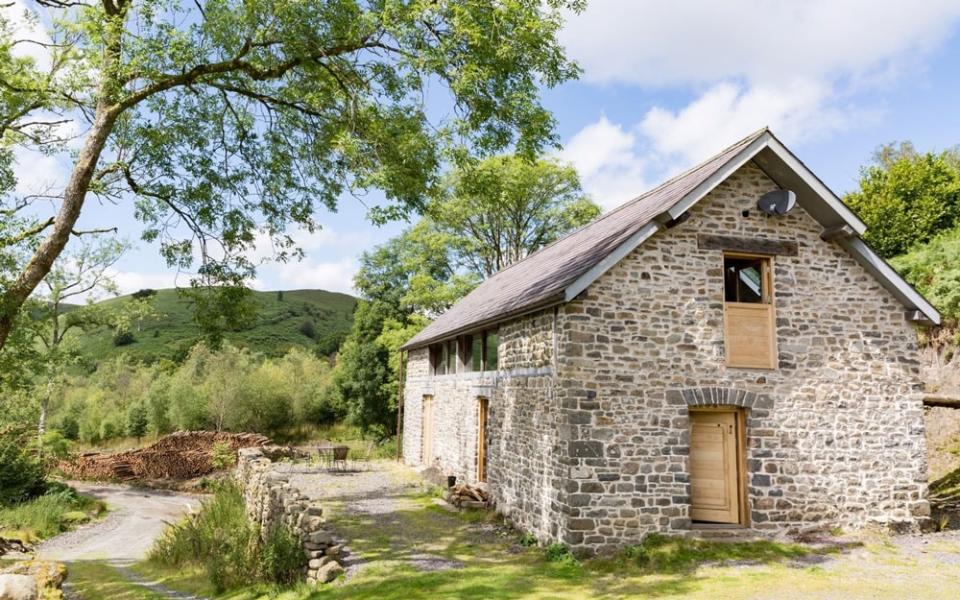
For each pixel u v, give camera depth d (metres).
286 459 26.42
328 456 23.67
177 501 25.44
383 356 37.12
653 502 10.59
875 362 11.99
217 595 11.11
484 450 16.17
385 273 40.25
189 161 13.21
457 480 17.69
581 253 13.52
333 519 13.95
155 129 12.45
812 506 11.27
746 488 11.27
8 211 13.23
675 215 10.80
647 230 10.86
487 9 9.92
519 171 31.72
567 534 10.31
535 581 9.04
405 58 10.41
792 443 11.36
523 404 12.61
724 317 11.41
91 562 15.35
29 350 14.84
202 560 14.06
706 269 11.44
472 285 33.25
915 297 11.99
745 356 11.43
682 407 10.95
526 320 12.69
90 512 22.52
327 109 12.19
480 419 16.27
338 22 10.66
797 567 9.57
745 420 11.39
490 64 10.28
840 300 12.01
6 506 21.09
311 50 10.80
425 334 22.58
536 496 11.73
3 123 11.62
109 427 37.34
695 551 10.21
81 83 10.84
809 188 11.43
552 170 32.91
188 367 40.59
